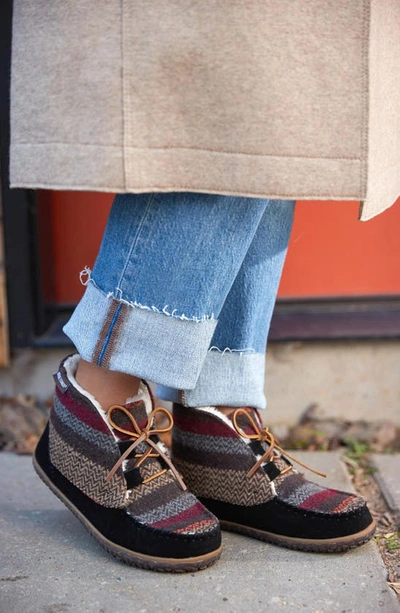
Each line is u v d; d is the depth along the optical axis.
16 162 1.17
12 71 1.18
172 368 1.24
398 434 2.20
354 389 2.29
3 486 1.74
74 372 1.41
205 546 1.28
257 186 1.11
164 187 1.11
